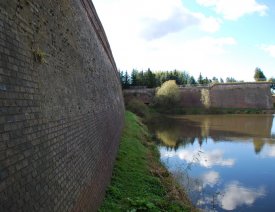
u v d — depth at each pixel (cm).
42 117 565
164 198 1246
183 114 7488
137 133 2952
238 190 1853
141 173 1520
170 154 2770
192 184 1877
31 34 569
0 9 448
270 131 4388
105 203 1038
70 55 877
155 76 10606
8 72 448
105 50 1978
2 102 416
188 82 12338
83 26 1184
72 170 718
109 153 1395
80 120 883
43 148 548
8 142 419
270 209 1577
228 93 8388
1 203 379
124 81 9131
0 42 432
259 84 8569
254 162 2561
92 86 1192
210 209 1543
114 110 2059
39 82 577
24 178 453
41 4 656
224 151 2991
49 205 536
